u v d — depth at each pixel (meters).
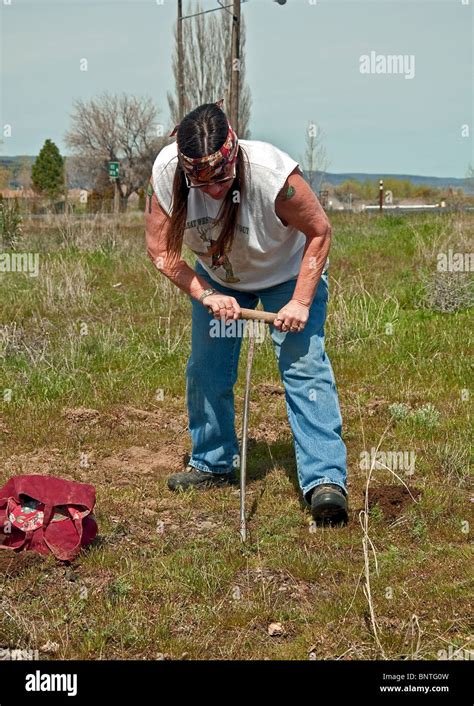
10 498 4.34
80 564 4.19
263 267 4.61
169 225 4.40
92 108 48.38
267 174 4.20
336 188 40.44
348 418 6.40
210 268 4.75
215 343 4.98
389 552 4.31
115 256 13.32
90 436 6.10
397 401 6.80
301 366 4.66
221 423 5.15
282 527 4.59
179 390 7.20
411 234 15.01
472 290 9.99
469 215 18.19
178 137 3.97
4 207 14.70
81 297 10.29
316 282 4.45
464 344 8.20
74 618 3.71
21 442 5.98
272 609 3.79
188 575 4.02
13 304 9.96
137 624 3.66
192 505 4.98
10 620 3.66
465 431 6.00
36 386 7.14
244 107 42.41
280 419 6.47
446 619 3.72
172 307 9.98
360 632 3.63
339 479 4.59
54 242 14.73
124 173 48.84
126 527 4.62
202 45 42.25
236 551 4.30
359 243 14.49
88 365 7.79
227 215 4.26
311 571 4.09
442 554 4.29
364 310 9.14
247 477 5.38
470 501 4.94
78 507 4.29
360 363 7.71
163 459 5.77
